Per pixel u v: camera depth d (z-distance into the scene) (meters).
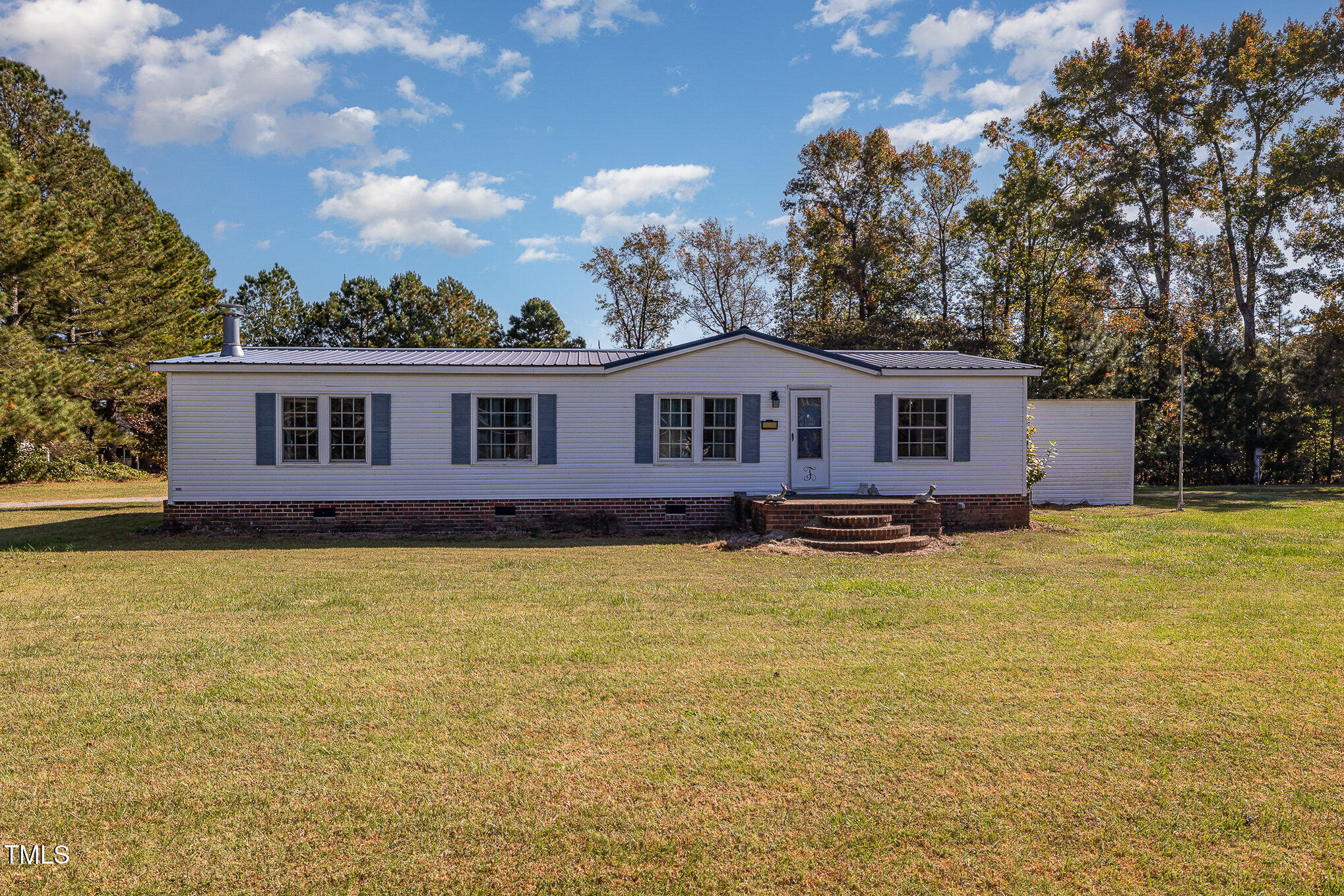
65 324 31.03
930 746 5.09
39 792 4.50
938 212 41.72
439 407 16.17
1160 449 34.16
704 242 47.31
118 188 34.38
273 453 15.80
